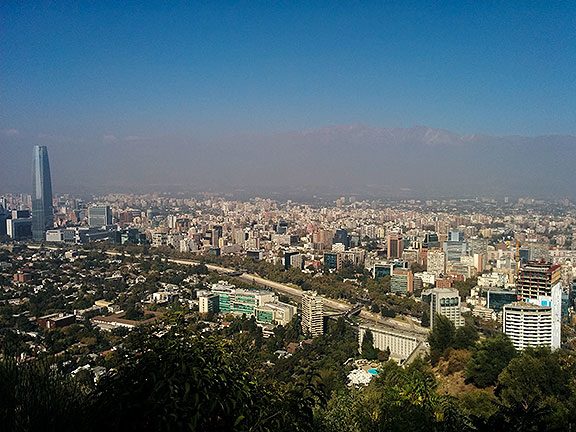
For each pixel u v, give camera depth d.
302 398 10.74
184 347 9.75
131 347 9.88
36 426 9.21
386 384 25.03
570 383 26.58
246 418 9.57
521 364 28.05
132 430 8.55
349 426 16.83
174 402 8.54
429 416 16.17
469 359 34.38
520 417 12.77
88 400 9.68
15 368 10.42
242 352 11.10
